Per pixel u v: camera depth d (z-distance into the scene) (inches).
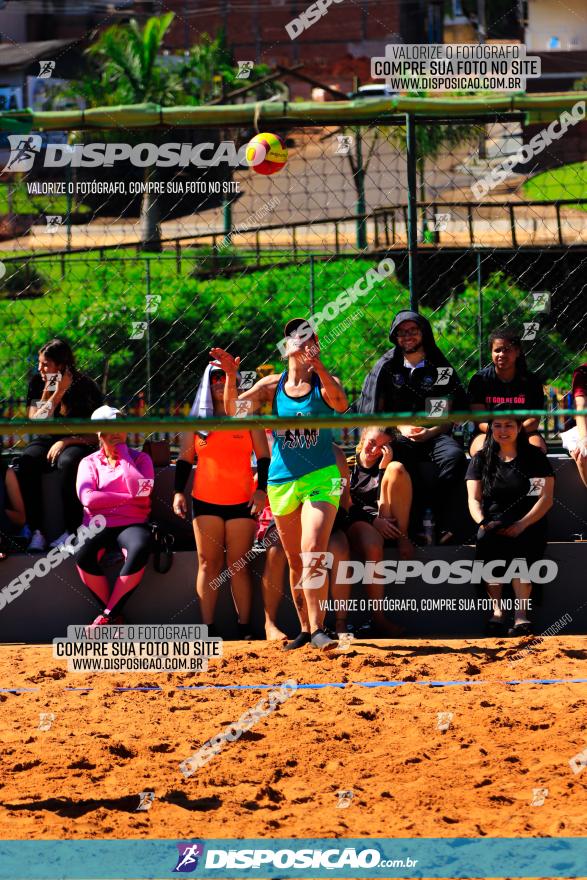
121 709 799.7
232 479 1029.2
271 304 2124.8
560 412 659.4
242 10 4483.3
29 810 598.9
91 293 2025.1
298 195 2667.3
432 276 2197.3
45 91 4131.4
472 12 4089.6
